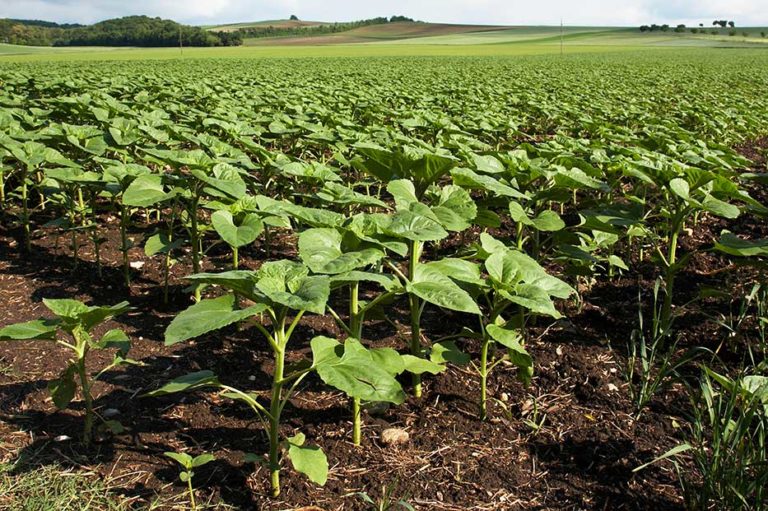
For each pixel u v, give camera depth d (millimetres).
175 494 3086
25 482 3107
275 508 3027
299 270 2703
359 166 5199
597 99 16562
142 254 6500
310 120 9977
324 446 3496
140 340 4688
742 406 3076
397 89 17875
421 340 4781
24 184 6297
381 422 3748
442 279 3217
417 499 3137
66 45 110125
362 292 5691
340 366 2754
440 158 4445
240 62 41438
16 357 4359
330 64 40219
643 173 5230
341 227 3230
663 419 3803
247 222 3949
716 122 11680
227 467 3289
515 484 3273
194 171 4586
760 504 2682
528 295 3240
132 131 7020
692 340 4762
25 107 11172
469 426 3742
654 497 3150
